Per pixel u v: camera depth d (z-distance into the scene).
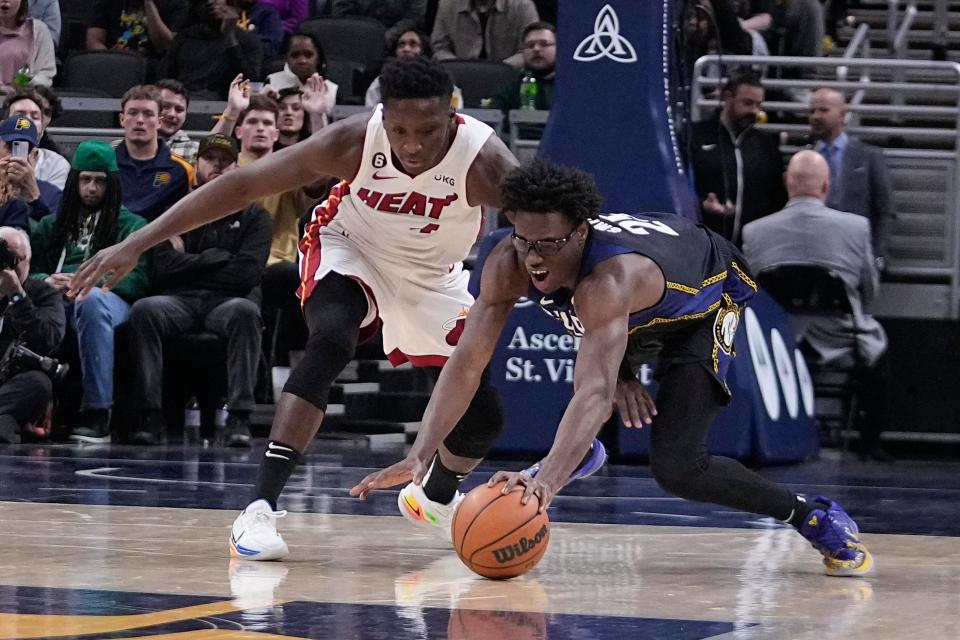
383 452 12.31
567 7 10.55
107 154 12.46
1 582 4.98
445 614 4.43
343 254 6.34
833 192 13.34
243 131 13.04
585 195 4.86
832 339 12.44
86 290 6.00
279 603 4.60
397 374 14.54
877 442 12.47
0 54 16.52
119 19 18.16
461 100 13.93
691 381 5.59
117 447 12.09
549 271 4.94
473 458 6.42
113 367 12.77
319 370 6.04
